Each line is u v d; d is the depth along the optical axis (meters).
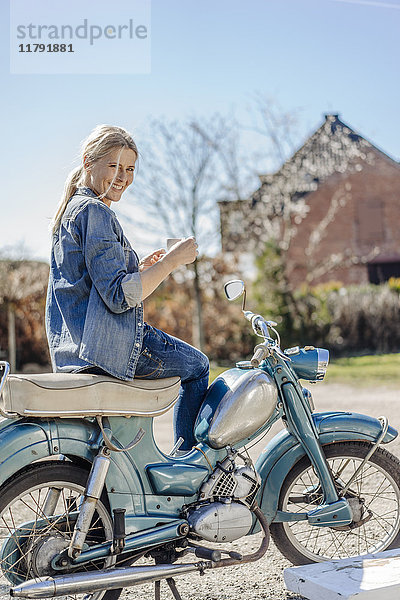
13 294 14.59
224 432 3.12
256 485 3.18
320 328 16.67
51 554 2.76
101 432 2.87
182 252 3.06
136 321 2.94
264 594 3.23
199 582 3.39
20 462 2.71
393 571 3.08
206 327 15.76
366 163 24.14
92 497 2.77
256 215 17.39
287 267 17.98
